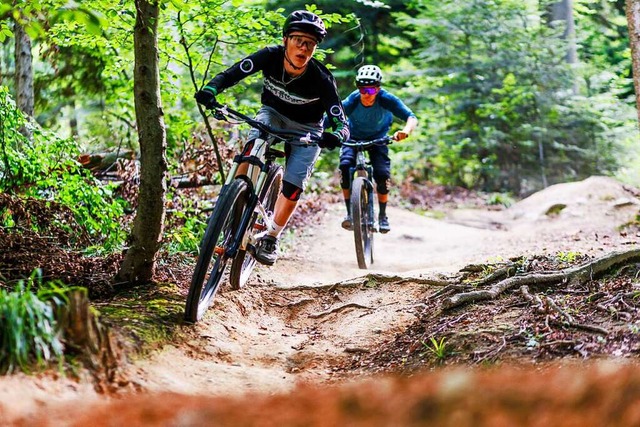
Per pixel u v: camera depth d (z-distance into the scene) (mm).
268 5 16703
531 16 17547
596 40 20859
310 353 5000
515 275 5664
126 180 8031
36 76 12047
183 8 6270
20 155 6648
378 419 3066
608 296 4809
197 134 9773
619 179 16719
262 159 5262
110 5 6652
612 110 17172
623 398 2914
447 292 5652
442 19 17141
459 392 3246
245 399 3592
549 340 4285
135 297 5426
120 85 11523
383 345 5031
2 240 5824
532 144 16500
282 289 6457
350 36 17969
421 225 11836
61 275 5613
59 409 3291
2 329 3551
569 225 10992
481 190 17422
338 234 10375
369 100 7758
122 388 3766
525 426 2846
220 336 5074
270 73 5230
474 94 17172
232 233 5230
